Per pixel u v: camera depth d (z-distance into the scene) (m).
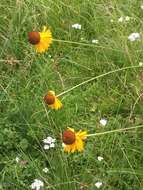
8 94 0.54
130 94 0.55
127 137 0.51
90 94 0.56
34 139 0.51
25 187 0.47
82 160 0.49
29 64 0.59
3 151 0.50
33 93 0.55
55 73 0.58
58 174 0.47
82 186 0.46
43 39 0.46
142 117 0.53
